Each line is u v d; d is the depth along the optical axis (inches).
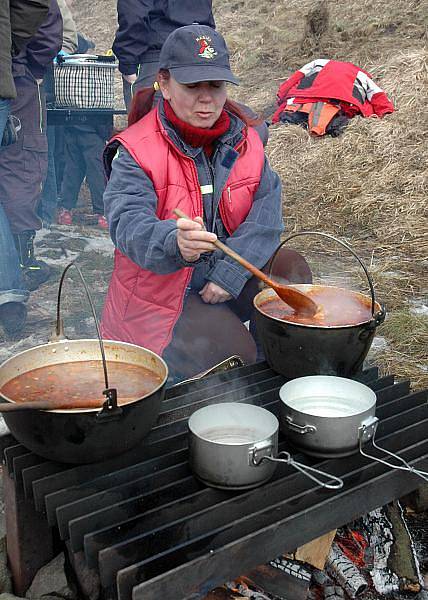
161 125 93.6
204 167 97.7
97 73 201.5
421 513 81.1
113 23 526.9
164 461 65.8
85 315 150.4
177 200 95.3
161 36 184.1
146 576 54.3
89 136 226.1
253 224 99.9
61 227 224.4
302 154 264.4
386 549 73.5
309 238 207.8
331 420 63.6
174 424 71.2
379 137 256.5
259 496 61.6
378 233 207.8
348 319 82.2
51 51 155.3
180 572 54.2
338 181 241.1
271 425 64.9
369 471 66.2
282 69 382.6
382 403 79.4
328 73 280.5
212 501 61.7
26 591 68.6
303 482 64.3
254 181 100.7
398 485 68.1
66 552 69.2
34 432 59.3
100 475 64.3
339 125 275.4
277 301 89.8
